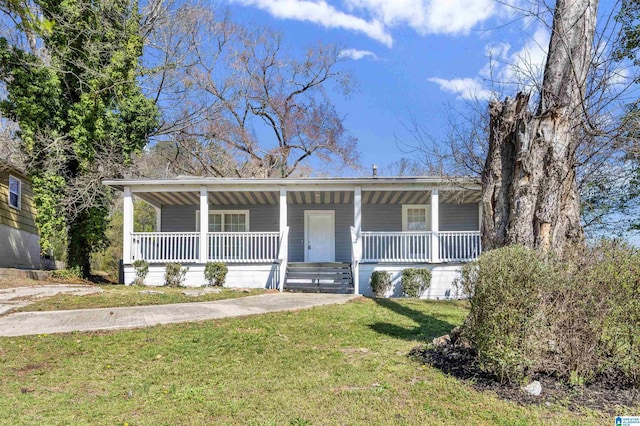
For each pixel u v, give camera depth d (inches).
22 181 652.7
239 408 155.9
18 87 554.9
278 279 538.6
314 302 411.5
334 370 203.2
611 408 156.4
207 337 263.0
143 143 709.9
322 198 626.5
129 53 671.1
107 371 201.9
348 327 304.5
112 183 528.4
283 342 256.8
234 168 1095.0
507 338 172.9
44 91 564.4
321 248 664.4
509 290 172.7
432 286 529.3
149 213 1074.7
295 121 1145.4
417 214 663.1
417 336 279.6
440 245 566.6
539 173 223.3
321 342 259.9
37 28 428.5
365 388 178.1
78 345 243.4
